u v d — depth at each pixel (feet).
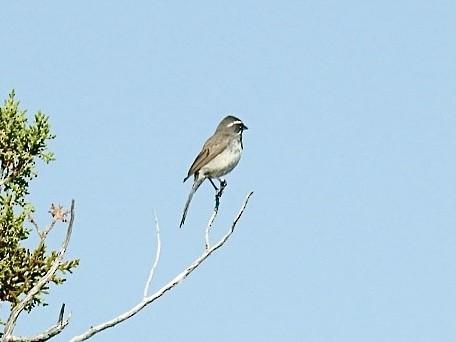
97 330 40.81
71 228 41.83
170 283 42.22
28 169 53.78
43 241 48.52
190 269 42.98
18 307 40.60
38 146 54.03
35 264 48.47
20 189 52.95
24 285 48.34
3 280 48.52
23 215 50.14
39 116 54.34
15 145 53.83
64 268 48.78
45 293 48.65
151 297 41.81
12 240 49.49
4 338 40.01
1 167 53.52
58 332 41.01
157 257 42.24
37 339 40.60
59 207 48.01
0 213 50.88
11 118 53.83
